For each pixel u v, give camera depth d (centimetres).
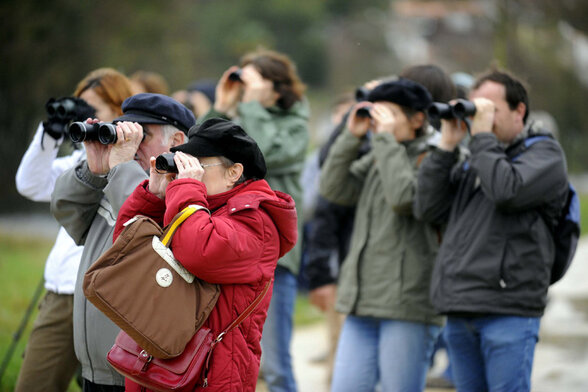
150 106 1141
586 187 8181
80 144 1464
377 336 1444
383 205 1445
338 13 17100
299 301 3138
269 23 15925
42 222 5928
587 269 3859
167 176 995
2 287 2911
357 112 1495
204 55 12838
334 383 1450
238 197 966
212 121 999
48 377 1311
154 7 8838
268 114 1642
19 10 6700
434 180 1338
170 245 929
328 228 1761
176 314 908
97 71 1427
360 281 1438
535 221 1252
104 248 1130
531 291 1243
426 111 1466
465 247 1263
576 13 4950
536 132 1303
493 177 1223
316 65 16275
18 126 6550
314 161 2225
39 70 6850
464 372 1309
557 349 2364
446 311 1266
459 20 10888
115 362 926
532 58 6016
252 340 973
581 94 6662
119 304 900
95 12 7738
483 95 1317
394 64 16538
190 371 912
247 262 940
